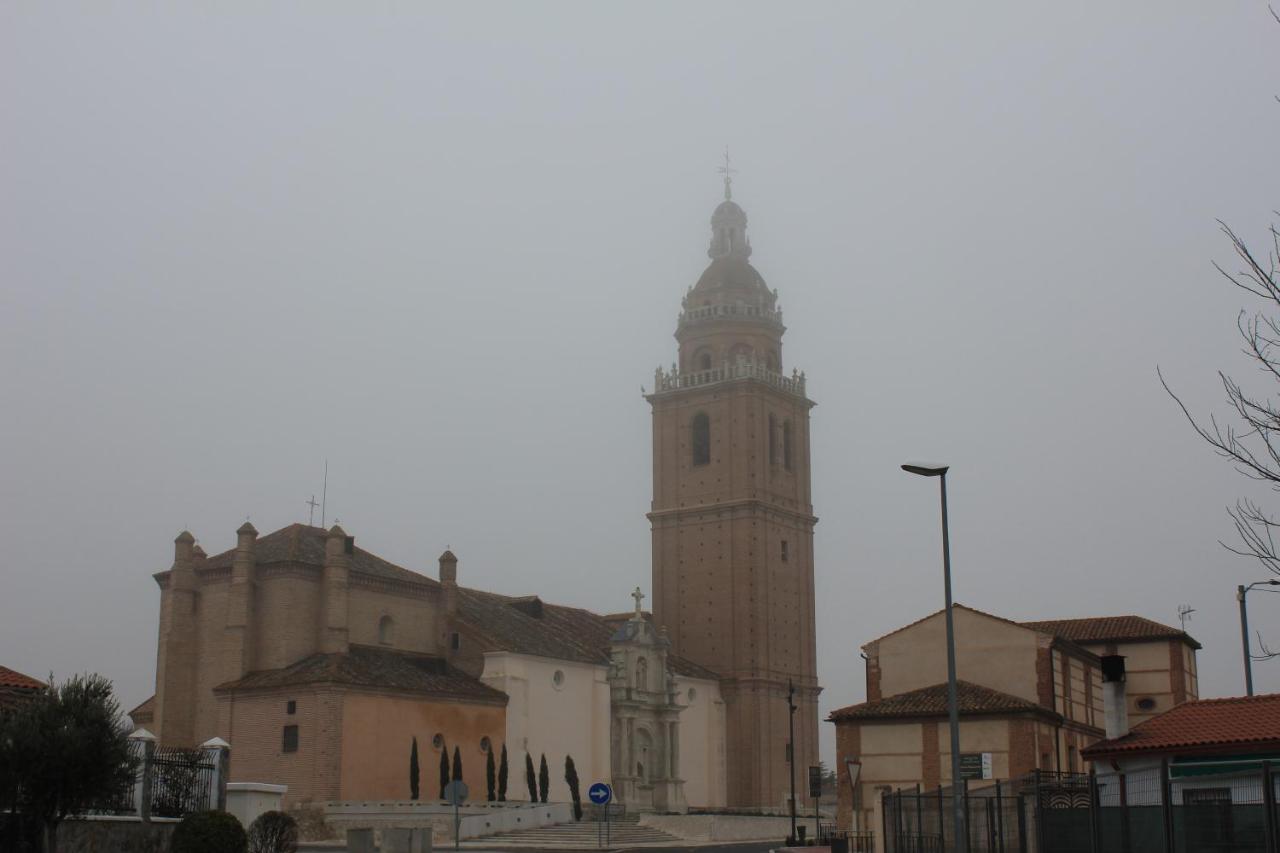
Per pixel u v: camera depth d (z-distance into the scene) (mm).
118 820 46406
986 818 51188
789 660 136750
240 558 96875
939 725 69875
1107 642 90500
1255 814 35625
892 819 60000
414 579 106875
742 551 134375
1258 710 48281
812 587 142625
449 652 106625
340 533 99375
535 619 118938
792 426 143875
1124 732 54906
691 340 143000
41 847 42094
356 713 90250
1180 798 44344
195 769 50250
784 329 146625
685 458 139875
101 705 43844
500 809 94938
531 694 104375
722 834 102438
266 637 96438
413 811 89500
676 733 120812
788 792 132875
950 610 41875
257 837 49406
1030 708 68375
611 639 121188
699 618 135125
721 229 149375
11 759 41562
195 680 97688
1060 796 50000
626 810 109438
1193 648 95188
